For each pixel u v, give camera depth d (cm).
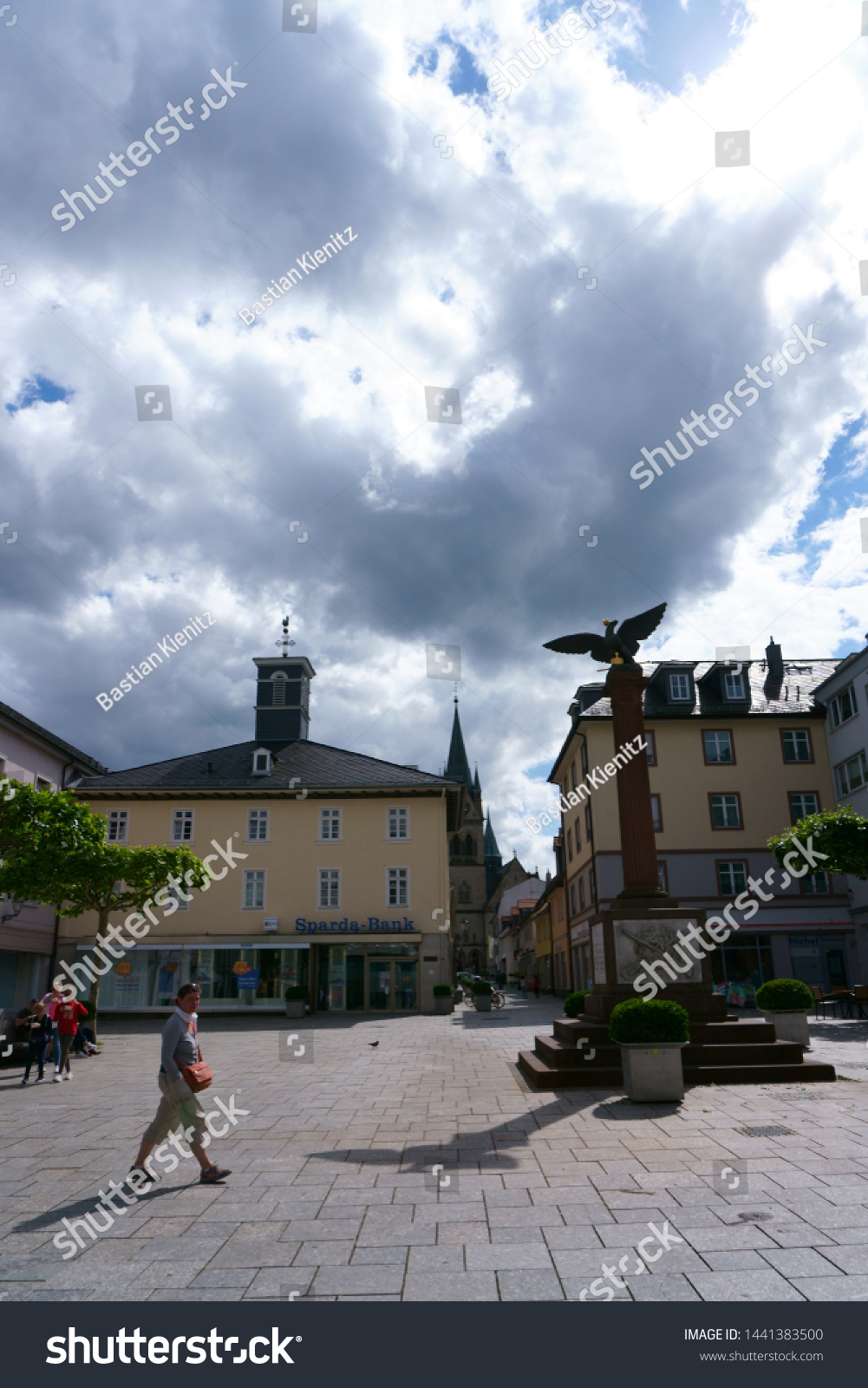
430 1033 2272
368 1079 1373
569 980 4394
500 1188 684
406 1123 980
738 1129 871
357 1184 711
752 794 3378
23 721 2786
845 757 3284
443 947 3219
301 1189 699
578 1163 754
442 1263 526
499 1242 558
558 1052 1243
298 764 3625
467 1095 1171
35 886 1705
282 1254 549
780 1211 601
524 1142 852
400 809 3375
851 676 3216
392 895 3294
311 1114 1053
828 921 3228
